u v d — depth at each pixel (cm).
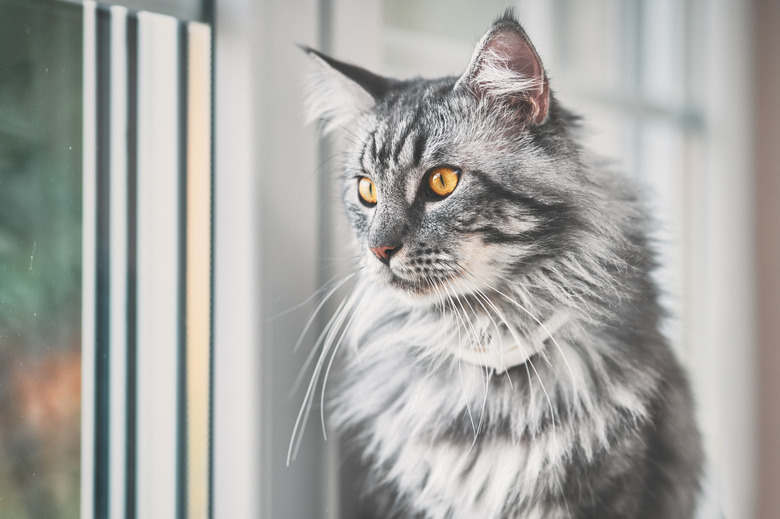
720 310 130
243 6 83
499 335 85
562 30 109
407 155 81
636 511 90
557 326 85
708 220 131
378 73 94
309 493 88
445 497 89
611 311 88
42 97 83
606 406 87
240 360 85
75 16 84
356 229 87
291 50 85
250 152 83
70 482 86
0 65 79
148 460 90
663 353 99
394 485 91
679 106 128
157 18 87
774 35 143
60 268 85
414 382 90
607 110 114
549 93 81
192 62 87
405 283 82
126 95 88
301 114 86
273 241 85
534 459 85
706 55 134
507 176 80
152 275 90
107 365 89
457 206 79
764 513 143
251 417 84
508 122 81
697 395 115
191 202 88
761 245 142
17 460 82
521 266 82
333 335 88
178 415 90
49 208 84
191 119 88
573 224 84
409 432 90
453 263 80
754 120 142
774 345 144
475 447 87
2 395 80
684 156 127
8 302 81
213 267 87
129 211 89
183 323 89
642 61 122
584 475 86
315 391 88
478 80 81
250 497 84
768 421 142
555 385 86
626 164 112
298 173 86
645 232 103
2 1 79
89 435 88
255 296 84
